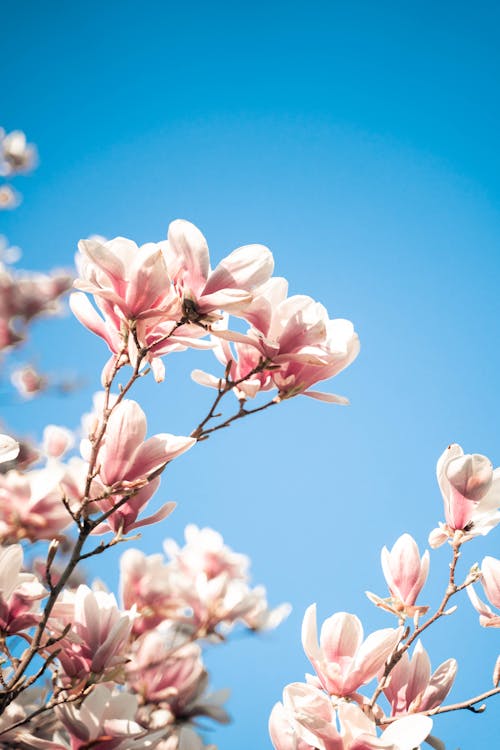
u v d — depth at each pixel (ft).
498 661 5.45
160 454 5.16
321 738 5.02
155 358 5.22
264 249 5.08
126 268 5.10
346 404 5.26
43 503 5.35
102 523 5.28
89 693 5.09
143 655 5.74
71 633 5.10
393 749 4.94
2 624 5.16
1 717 5.22
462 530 5.52
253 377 5.26
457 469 5.50
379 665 5.30
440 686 5.51
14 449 5.37
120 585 5.91
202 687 5.69
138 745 5.09
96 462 5.17
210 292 5.06
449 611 5.47
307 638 5.38
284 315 5.19
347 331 5.26
